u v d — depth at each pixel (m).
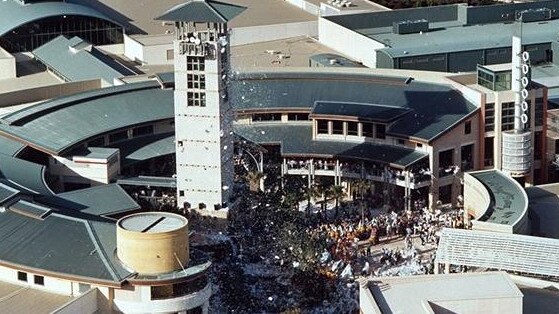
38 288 180.88
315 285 197.88
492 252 182.62
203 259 183.25
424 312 160.38
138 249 176.38
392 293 165.12
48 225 189.62
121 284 175.38
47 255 182.00
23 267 179.62
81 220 190.62
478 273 169.88
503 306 161.88
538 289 175.00
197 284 180.12
